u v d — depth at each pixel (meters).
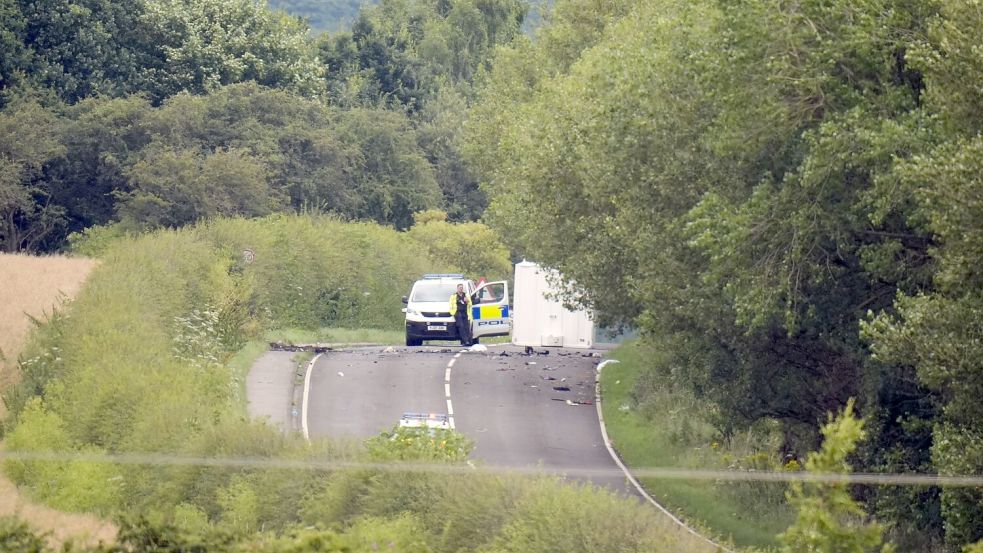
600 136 85.69
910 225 58.28
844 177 61.34
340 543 40.09
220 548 39.91
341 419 96.88
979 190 48.88
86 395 80.00
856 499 67.81
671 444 93.44
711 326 71.06
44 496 68.50
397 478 58.34
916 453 64.44
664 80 74.38
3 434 83.81
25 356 97.88
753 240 62.97
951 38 52.12
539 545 50.03
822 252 64.56
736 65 61.78
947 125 53.66
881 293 65.06
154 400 76.69
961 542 52.44
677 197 73.94
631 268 90.50
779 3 60.16
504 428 98.00
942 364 51.38
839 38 60.09
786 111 61.06
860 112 58.09
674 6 88.19
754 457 80.81
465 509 54.41
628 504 52.97
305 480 62.12
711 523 72.25
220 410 77.25
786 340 71.06
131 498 68.69
